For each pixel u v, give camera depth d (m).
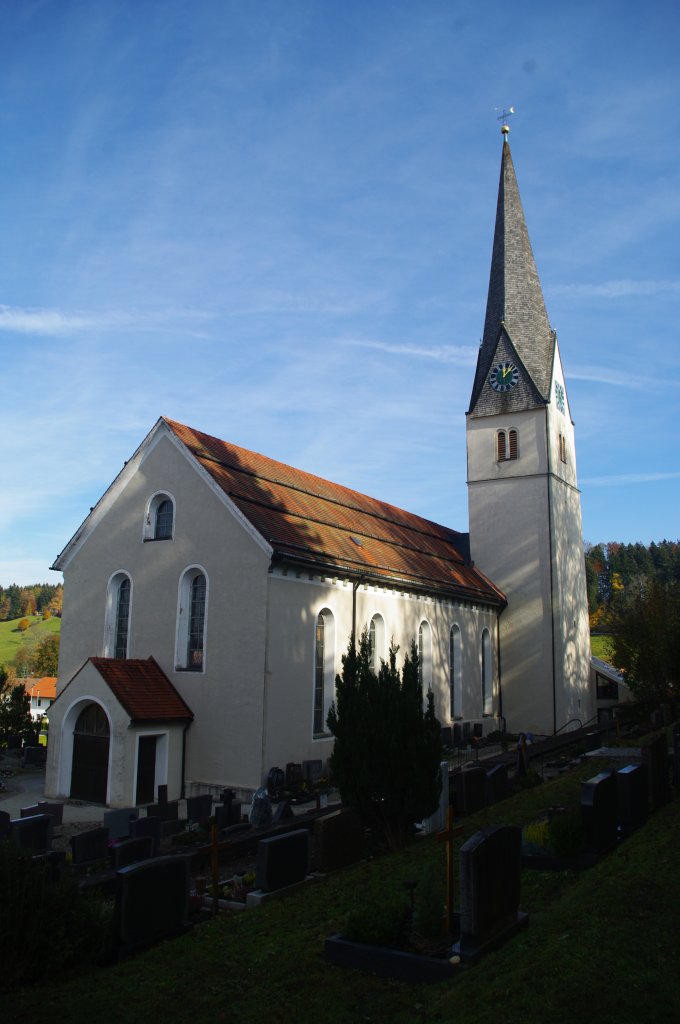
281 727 25.73
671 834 12.73
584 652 48.44
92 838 16.31
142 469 29.34
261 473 32.06
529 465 45.19
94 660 25.56
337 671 28.75
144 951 10.22
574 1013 6.93
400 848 16.33
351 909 11.20
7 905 9.15
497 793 19.77
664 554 129.00
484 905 8.94
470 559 46.03
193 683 26.61
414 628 35.00
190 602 27.80
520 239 48.62
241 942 10.21
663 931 8.42
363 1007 8.10
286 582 26.64
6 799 25.81
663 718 33.66
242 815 22.53
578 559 48.78
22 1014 8.37
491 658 43.25
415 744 16.41
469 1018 7.16
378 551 34.75
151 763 25.39
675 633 38.75
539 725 42.94
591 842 12.12
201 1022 8.03
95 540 30.16
